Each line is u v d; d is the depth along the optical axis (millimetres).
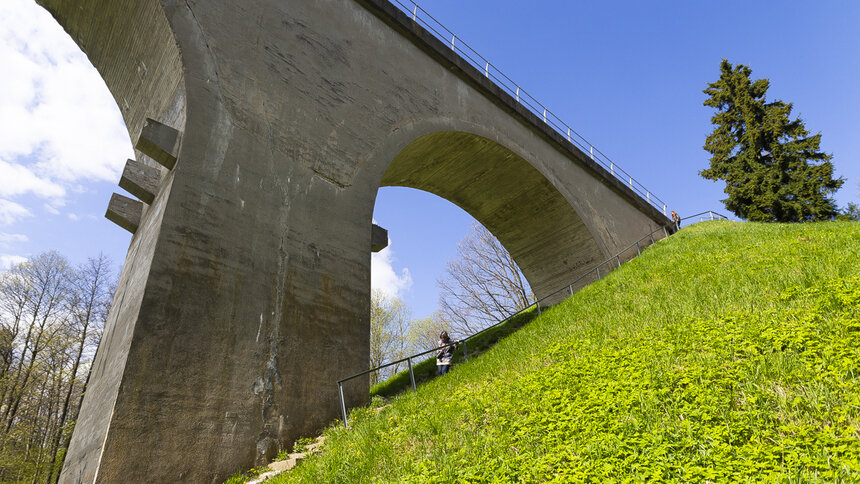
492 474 4562
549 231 20156
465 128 14961
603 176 21328
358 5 12891
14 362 22281
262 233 8992
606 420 4918
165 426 6773
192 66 8969
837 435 3805
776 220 25203
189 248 7898
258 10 10430
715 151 27641
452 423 6254
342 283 9984
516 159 17031
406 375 13906
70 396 23469
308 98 10742
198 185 8367
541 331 10445
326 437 7969
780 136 26328
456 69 15336
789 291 7176
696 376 5234
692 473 3586
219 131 8969
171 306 7398
